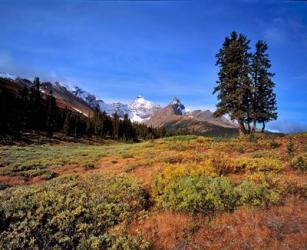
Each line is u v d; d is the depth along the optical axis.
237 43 36.69
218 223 9.45
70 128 105.44
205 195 10.74
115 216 10.40
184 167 14.43
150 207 11.32
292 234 8.42
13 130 79.44
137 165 19.19
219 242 8.49
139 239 8.73
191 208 10.27
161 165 17.92
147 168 18.16
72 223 9.63
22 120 92.00
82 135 108.75
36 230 8.89
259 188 11.10
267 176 12.93
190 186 11.42
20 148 45.78
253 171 14.94
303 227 8.72
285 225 8.94
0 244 8.02
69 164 25.56
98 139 112.06
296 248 7.81
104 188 12.93
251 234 8.66
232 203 10.45
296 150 20.92
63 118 111.62
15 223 9.15
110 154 30.69
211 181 11.93
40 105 103.88
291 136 28.80
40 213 9.91
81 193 12.15
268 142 25.59
